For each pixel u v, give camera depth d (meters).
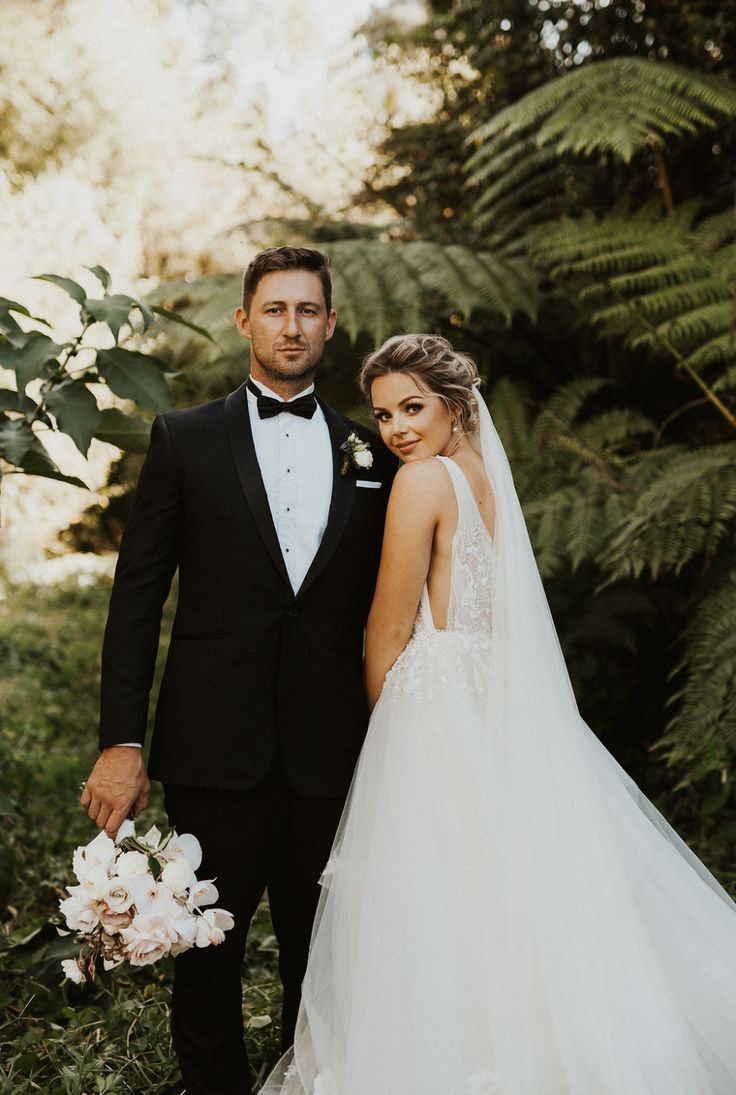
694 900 2.12
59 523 8.77
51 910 3.09
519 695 2.06
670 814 3.56
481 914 1.96
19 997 2.59
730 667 3.11
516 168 4.35
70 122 8.82
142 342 4.50
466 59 4.91
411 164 5.24
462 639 2.12
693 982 1.99
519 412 4.11
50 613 7.47
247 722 2.07
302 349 2.12
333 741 2.12
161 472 2.12
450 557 2.14
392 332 3.86
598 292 4.06
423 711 2.07
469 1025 1.91
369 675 2.20
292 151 6.47
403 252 4.11
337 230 4.84
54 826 3.68
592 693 3.97
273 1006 2.64
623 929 1.95
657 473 3.68
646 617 3.83
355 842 2.05
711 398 3.73
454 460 2.22
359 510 2.16
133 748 2.06
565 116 3.77
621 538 3.30
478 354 4.50
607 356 4.47
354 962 2.01
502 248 4.68
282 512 2.12
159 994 2.65
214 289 4.46
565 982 1.86
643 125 3.61
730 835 3.27
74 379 2.65
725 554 3.50
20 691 5.45
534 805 2.00
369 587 2.22
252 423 2.17
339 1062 1.98
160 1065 2.32
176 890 1.93
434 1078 1.85
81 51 9.04
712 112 4.01
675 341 3.95
